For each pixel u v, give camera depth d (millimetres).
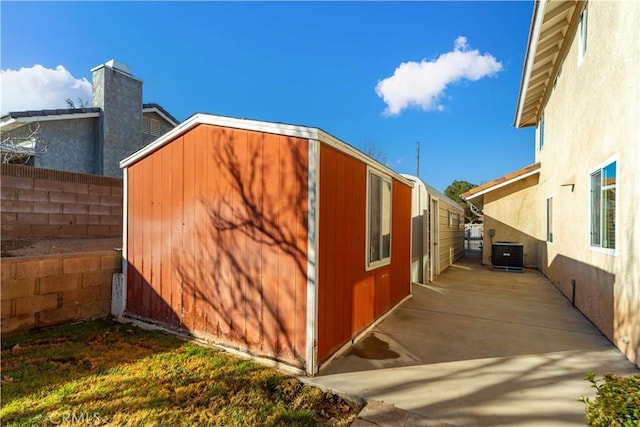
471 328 4613
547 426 2363
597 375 3164
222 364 3344
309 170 3180
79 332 4219
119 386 2867
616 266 3953
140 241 4621
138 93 11484
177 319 4211
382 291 5004
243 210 3627
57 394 2713
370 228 4527
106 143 10594
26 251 4965
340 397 2816
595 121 4953
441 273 9805
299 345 3213
